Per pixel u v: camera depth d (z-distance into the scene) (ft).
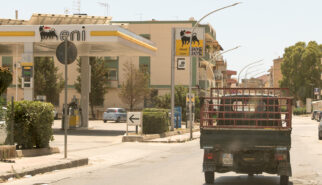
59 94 229.86
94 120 212.84
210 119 34.91
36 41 110.83
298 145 82.53
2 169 40.60
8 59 230.89
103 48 125.59
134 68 223.10
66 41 50.24
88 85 134.10
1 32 112.16
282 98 34.65
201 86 239.50
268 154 33.86
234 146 33.58
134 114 89.25
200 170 45.37
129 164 51.67
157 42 234.17
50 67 217.77
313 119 261.65
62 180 37.96
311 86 349.61
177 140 89.45
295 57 353.72
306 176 40.57
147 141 86.84
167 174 42.16
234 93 39.19
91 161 54.90
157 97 203.41
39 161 47.42
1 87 50.34
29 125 53.98
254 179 39.06
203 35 120.16
